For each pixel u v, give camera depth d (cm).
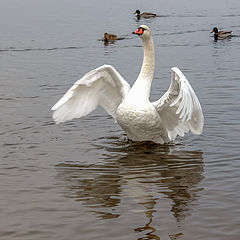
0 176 859
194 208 727
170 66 1958
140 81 1030
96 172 879
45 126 1162
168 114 1028
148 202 752
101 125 1171
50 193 790
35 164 920
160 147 1017
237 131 1102
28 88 1591
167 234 652
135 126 1009
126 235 651
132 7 5056
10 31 3120
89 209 732
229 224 677
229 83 1598
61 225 682
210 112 1252
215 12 4472
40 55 2289
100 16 4125
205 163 916
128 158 948
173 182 827
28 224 686
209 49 2434
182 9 4825
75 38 2844
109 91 1073
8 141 1051
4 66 2014
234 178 839
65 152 985
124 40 2786
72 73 1858
